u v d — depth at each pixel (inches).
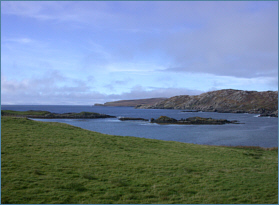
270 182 692.7
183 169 786.2
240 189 628.7
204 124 4488.2
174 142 1397.6
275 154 1268.5
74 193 551.2
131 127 3782.0
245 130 3457.2
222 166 864.3
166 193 580.1
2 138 1001.5
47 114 5733.3
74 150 935.0
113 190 581.3
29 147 908.0
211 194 587.5
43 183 588.1
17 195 516.1
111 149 1026.1
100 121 4985.2
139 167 779.4
